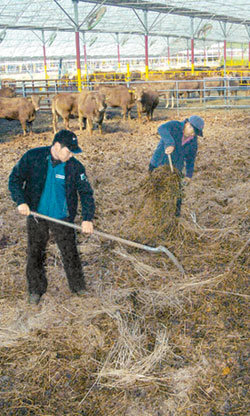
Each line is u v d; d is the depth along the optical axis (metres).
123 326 3.42
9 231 5.27
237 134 11.11
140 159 8.69
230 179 6.92
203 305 3.65
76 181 3.37
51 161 3.26
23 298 3.83
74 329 3.41
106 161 8.61
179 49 50.34
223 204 5.80
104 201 6.13
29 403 2.77
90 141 11.23
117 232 5.05
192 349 3.16
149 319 3.52
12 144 11.57
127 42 45.41
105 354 3.16
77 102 13.01
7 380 2.94
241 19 36.38
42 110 19.36
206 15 32.88
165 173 4.56
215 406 2.69
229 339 3.23
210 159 8.23
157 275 4.14
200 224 5.20
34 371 3.00
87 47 42.75
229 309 3.58
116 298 3.79
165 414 2.65
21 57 41.78
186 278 4.05
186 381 2.88
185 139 4.56
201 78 20.73
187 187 6.43
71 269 3.66
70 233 3.51
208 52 54.94
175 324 3.45
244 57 47.84
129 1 26.09
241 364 2.99
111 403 2.74
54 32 33.06
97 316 3.56
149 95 14.50
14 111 12.75
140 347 3.20
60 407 2.73
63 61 50.62
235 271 4.09
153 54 51.09
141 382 2.89
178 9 29.55
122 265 4.34
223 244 4.62
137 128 13.51
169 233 4.63
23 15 27.45
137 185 6.76
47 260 4.46
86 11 27.23
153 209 4.61
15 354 3.16
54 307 3.69
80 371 3.00
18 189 3.28
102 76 26.38
